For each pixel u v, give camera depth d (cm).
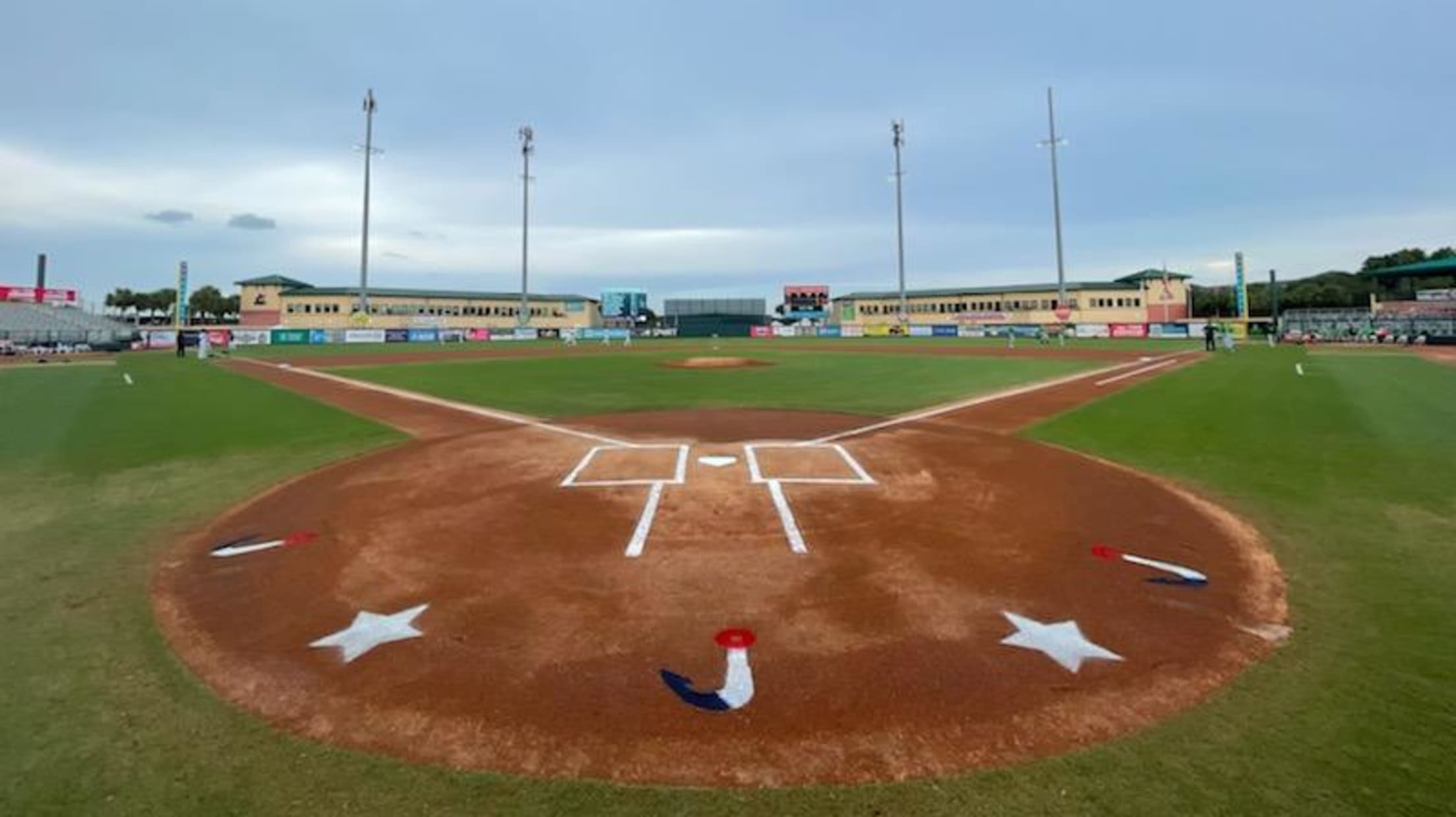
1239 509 771
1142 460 1027
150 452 1133
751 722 373
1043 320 8206
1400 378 2241
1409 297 6388
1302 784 318
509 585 560
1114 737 358
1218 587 555
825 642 461
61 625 502
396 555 636
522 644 462
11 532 724
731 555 620
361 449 1151
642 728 369
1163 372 2583
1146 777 326
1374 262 9231
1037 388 2030
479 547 652
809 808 309
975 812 305
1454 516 727
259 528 732
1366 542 656
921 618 496
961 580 565
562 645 460
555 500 805
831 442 1148
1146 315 7962
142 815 306
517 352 4691
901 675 420
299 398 1908
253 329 6084
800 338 7388
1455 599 525
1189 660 437
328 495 859
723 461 998
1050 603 522
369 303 8569
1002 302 8656
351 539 685
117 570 614
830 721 373
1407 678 410
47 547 678
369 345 5975
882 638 466
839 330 7675
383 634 480
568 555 623
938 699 393
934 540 660
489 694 403
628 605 518
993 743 354
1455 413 1416
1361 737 353
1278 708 381
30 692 409
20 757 347
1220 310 8875
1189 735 358
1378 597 530
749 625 484
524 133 6725
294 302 8244
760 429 1295
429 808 311
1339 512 753
